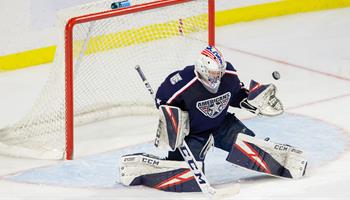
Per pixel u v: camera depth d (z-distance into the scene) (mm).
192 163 14453
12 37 23859
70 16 17125
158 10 19000
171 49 21031
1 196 14883
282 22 28797
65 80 16750
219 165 16344
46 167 16438
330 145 17328
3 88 22406
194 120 14586
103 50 19859
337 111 19672
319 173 15625
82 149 17578
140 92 20156
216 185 15180
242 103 15398
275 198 14359
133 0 18500
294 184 15047
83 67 19250
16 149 17234
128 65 20625
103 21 19469
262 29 27984
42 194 14945
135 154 15172
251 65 24188
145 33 21047
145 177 15102
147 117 19734
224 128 15328
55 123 17547
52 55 24828
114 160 16828
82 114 19312
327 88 21719
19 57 24125
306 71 23469
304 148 17203
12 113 20438
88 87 19375
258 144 15047
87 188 15203
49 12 24391
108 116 19641
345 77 22781
